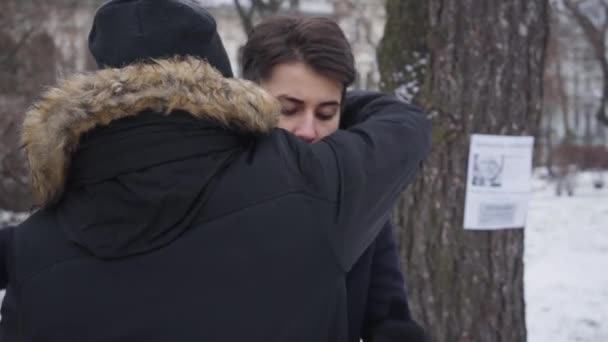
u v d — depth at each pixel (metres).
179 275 1.20
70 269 1.22
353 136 1.41
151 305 1.19
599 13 19.06
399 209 3.39
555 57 20.78
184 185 1.20
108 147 1.20
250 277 1.22
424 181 3.31
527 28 3.30
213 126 1.25
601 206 17.86
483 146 3.26
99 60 1.37
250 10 8.46
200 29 1.35
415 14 3.31
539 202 19.52
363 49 15.66
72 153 1.24
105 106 1.19
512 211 3.35
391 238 1.83
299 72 1.68
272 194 1.26
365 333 1.69
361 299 1.62
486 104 3.26
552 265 9.98
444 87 3.26
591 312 7.39
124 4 1.35
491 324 3.35
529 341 6.58
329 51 1.69
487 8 3.23
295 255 1.24
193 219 1.23
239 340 1.20
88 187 1.23
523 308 3.46
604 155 33.41
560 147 28.86
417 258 3.36
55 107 1.23
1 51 12.05
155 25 1.33
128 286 1.20
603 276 9.12
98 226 1.22
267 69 1.72
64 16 14.02
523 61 3.30
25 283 1.25
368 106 1.69
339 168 1.32
